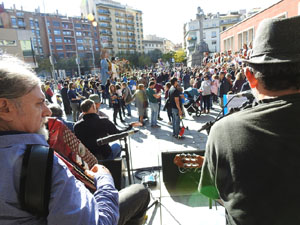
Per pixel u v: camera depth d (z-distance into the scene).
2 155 0.66
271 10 14.40
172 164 3.07
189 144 5.05
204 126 1.65
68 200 0.70
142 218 1.76
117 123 7.79
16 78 0.71
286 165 0.63
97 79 17.61
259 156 0.65
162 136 5.76
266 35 0.74
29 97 0.75
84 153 1.57
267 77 0.72
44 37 70.12
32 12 67.75
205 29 78.06
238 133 0.70
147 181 3.16
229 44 27.30
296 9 11.30
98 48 81.31
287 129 0.65
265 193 0.63
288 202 0.61
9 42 32.16
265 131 0.66
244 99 4.05
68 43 74.69
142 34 100.94
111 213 0.88
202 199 2.81
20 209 0.66
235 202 0.68
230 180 0.70
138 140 5.51
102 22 83.62
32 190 0.65
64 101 9.98
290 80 0.69
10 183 0.65
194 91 7.62
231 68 12.40
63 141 1.41
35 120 0.78
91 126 2.99
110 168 2.90
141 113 7.23
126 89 8.49
